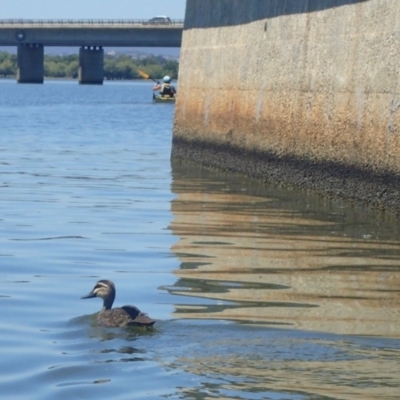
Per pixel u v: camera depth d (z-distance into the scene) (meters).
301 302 15.89
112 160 38.41
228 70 35.50
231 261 19.00
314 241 21.00
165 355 12.99
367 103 25.12
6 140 47.91
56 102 95.88
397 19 23.94
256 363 12.59
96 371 12.48
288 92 30.16
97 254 19.67
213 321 14.70
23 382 12.27
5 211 24.94
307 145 28.66
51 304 15.93
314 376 12.04
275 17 31.59
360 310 15.41
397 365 12.45
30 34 131.75
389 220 23.62
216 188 30.12
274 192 29.19
